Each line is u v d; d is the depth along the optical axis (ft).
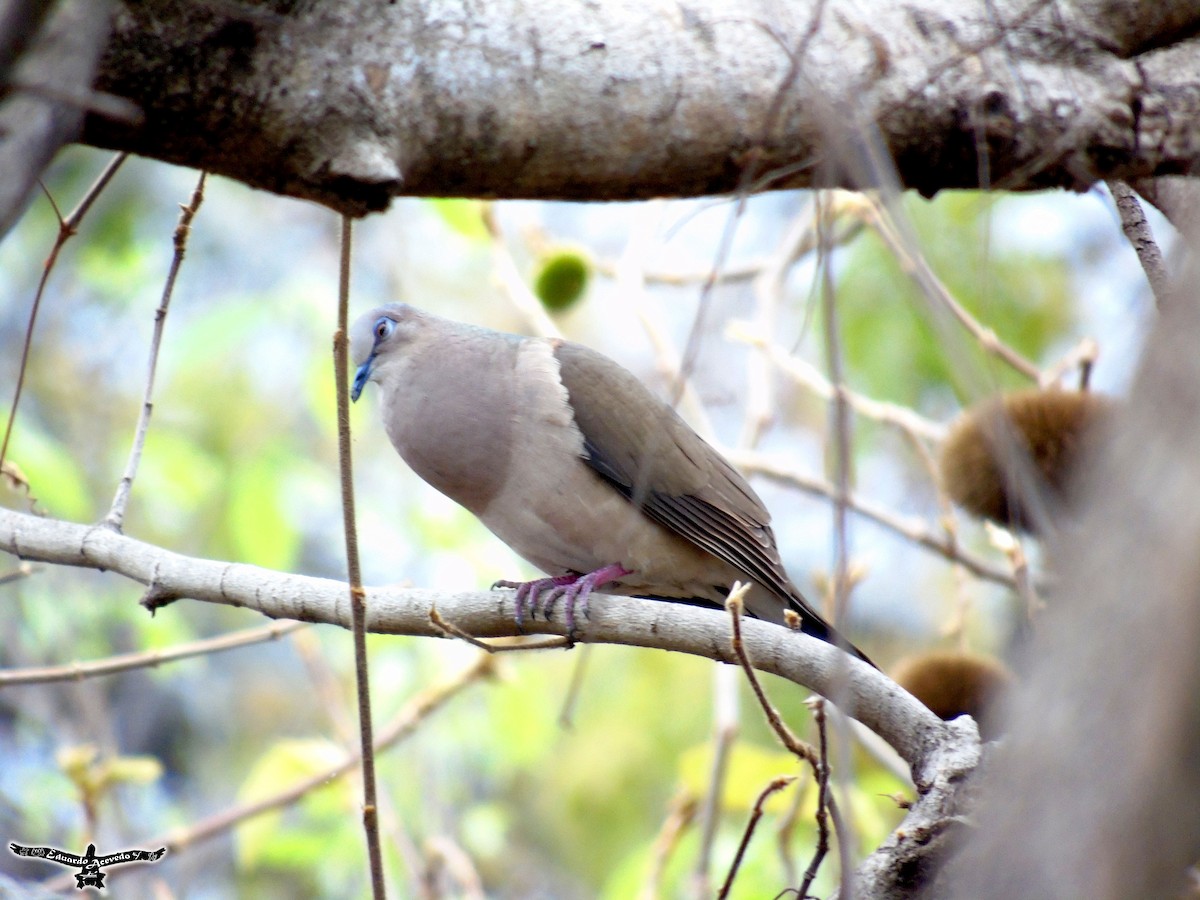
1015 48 20.34
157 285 50.57
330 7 16.87
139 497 43.45
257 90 16.38
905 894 17.66
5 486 40.42
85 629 41.27
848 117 16.22
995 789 9.73
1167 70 20.74
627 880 33.88
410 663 39.37
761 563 28.71
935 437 31.71
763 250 41.37
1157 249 20.58
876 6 20.16
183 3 15.84
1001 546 23.84
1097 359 28.81
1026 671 9.30
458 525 41.75
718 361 44.34
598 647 50.24
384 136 17.10
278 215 53.72
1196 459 8.48
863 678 19.48
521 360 28.22
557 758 48.80
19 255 50.16
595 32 18.57
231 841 45.19
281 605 21.89
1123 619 8.54
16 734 40.37
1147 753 8.33
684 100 18.74
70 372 50.06
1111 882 8.34
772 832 33.06
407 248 53.67
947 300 24.26
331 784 32.68
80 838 33.88
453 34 17.74
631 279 33.55
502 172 18.49
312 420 49.78
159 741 48.62
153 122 16.35
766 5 18.21
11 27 10.21
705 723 48.57
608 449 27.55
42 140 11.71
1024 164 20.54
